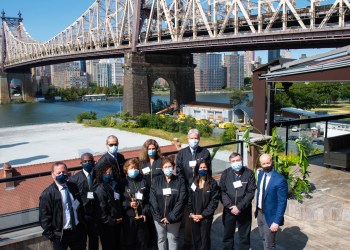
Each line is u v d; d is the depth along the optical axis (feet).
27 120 268.00
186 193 18.99
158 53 228.22
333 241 21.74
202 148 20.88
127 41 247.91
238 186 19.24
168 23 205.57
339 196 26.50
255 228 23.80
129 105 217.56
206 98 483.51
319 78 25.67
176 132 164.04
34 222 20.20
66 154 121.49
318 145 66.59
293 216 25.12
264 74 29.12
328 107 197.06
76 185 17.83
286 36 138.62
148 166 20.97
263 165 18.60
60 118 278.26
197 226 19.04
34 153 124.26
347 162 32.09
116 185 19.03
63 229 17.12
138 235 19.16
